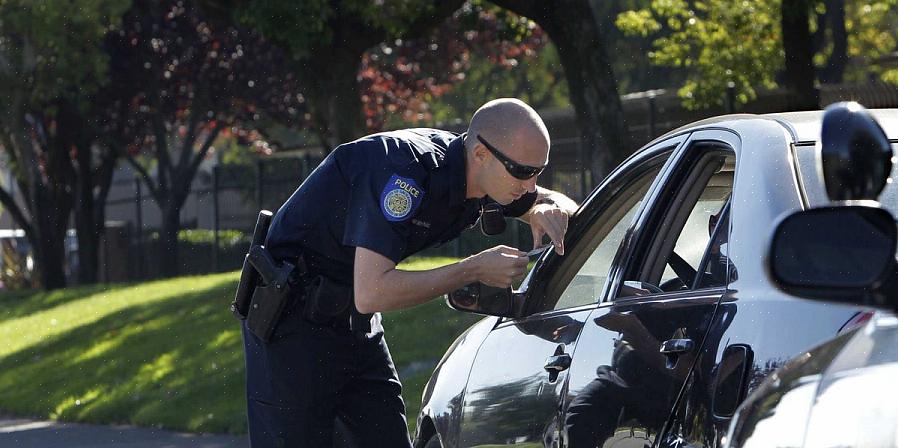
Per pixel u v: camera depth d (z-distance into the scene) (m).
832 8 53.44
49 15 43.25
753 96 37.56
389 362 8.84
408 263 38.06
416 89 55.44
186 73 54.25
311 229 8.21
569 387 7.32
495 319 9.09
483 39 53.59
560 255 8.53
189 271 60.84
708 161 7.18
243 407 20.06
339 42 31.47
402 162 7.79
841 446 4.18
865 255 4.19
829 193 4.46
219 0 31.12
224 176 57.59
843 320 5.20
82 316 38.09
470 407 8.84
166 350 27.70
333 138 32.03
